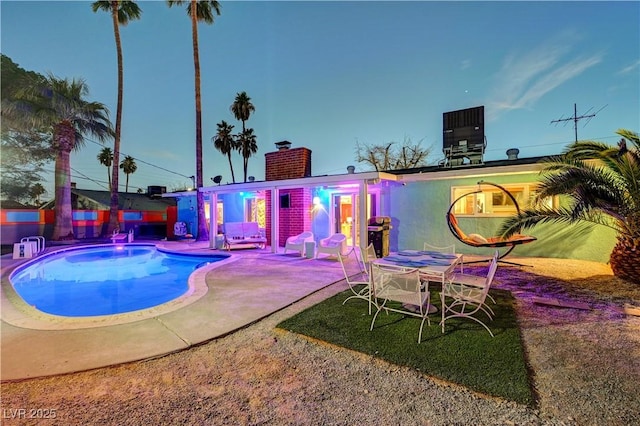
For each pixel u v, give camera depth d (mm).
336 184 9359
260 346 3309
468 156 10461
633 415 2135
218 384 2607
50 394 2465
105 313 5082
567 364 2832
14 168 16125
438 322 3871
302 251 9312
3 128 14484
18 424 2115
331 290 5512
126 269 9266
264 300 4871
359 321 3908
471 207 9344
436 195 9805
